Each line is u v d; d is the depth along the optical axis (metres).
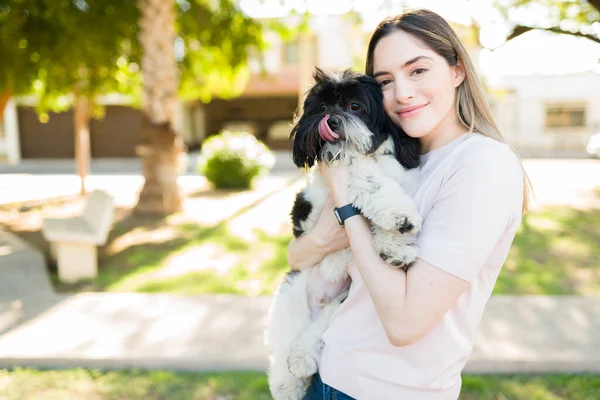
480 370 3.55
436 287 1.32
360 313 1.54
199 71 12.95
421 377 1.42
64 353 3.73
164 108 9.09
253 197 12.20
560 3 9.86
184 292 5.30
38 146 26.47
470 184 1.38
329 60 23.59
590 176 16.25
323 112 1.91
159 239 7.63
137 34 10.74
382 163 1.78
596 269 6.14
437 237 1.37
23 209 11.03
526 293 5.21
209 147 14.09
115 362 3.66
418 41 1.57
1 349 3.83
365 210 1.57
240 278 5.78
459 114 1.66
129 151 26.80
